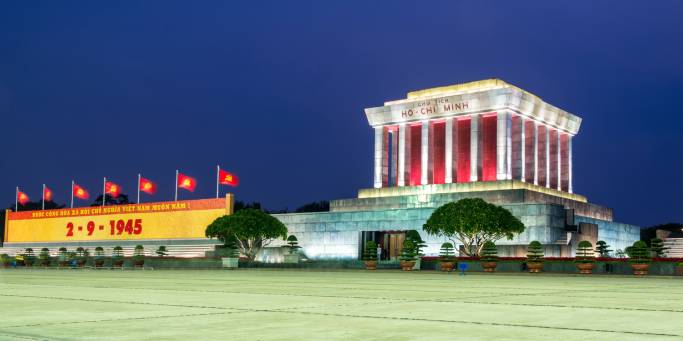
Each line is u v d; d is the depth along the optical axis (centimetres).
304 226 10056
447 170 9856
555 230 8306
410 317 1678
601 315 1761
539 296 2569
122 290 2900
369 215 9544
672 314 1800
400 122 10362
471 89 10131
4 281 3969
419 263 7131
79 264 9531
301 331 1385
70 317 1659
